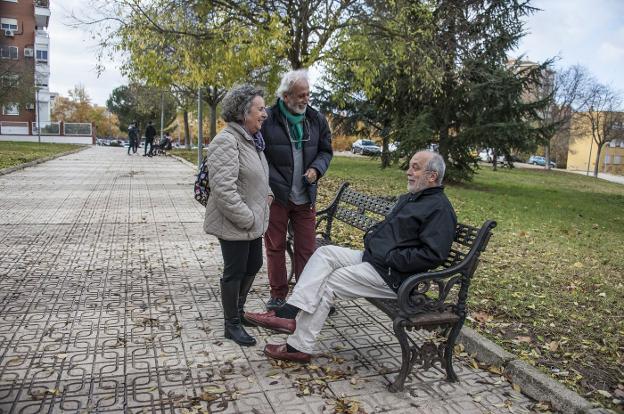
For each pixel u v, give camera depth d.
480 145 16.64
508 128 15.75
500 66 16.14
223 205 3.30
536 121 17.52
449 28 15.20
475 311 4.56
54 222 7.61
